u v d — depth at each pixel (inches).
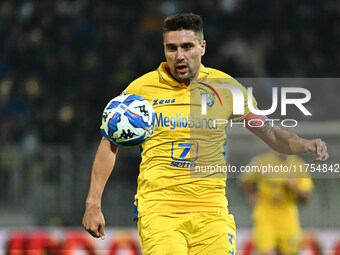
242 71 2041.1
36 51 2155.5
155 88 668.7
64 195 1466.5
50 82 2085.4
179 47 646.5
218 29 2176.4
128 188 1482.5
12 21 2253.9
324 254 1380.4
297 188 1304.1
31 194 1464.1
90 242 1423.5
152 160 655.1
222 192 664.4
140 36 2183.8
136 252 1427.2
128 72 2075.5
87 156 1481.3
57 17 2228.1
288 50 2134.6
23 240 1425.9
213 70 686.5
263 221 1352.1
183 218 642.8
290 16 2217.0
